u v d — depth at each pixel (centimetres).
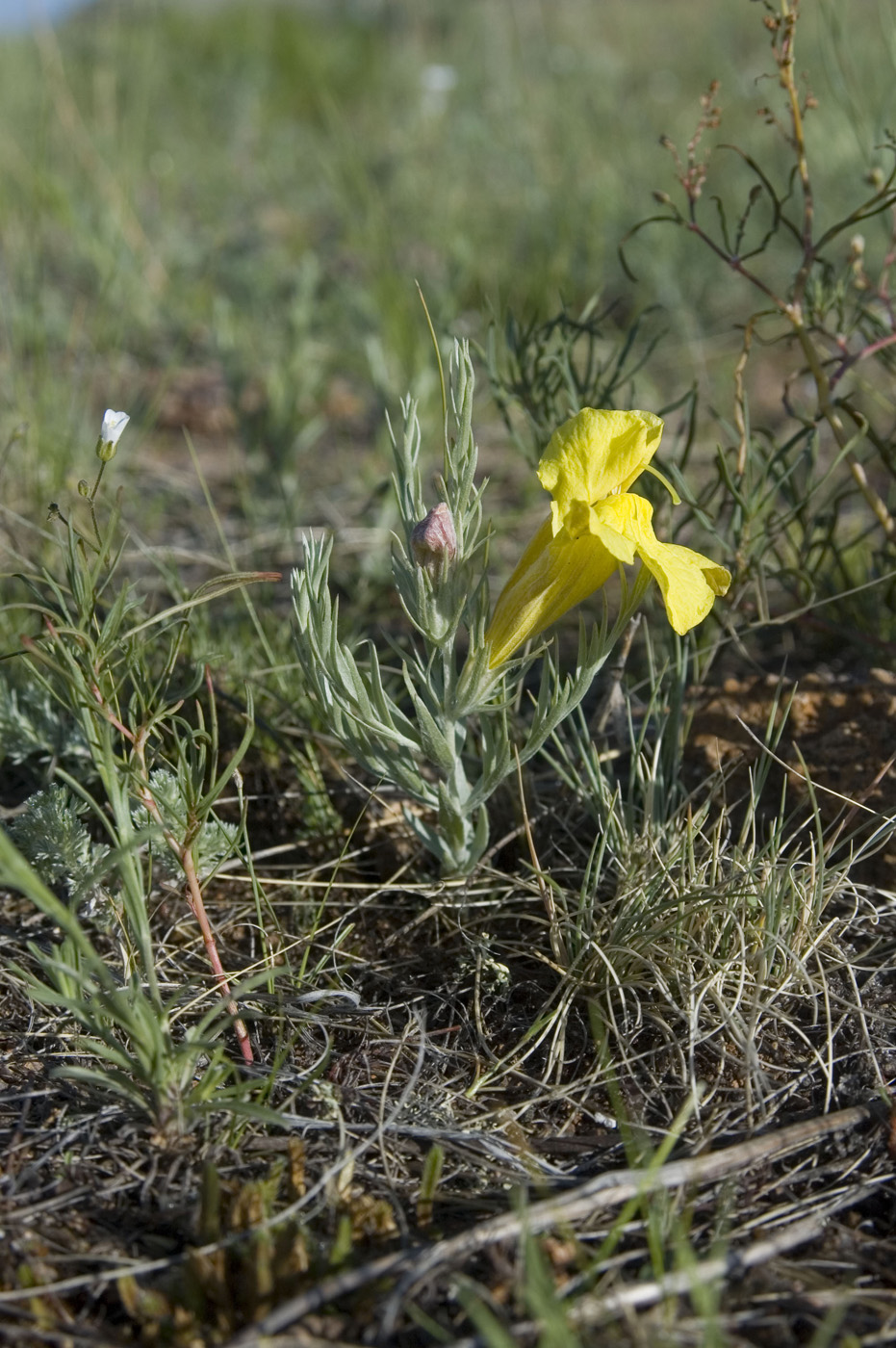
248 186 104
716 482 47
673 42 132
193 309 76
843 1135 38
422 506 40
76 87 111
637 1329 34
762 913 40
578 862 43
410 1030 40
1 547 49
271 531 56
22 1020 40
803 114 44
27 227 75
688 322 70
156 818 39
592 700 48
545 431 48
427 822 44
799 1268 35
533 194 84
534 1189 37
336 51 144
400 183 94
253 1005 40
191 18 156
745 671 49
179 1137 37
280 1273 34
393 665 49
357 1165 37
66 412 59
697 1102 38
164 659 47
